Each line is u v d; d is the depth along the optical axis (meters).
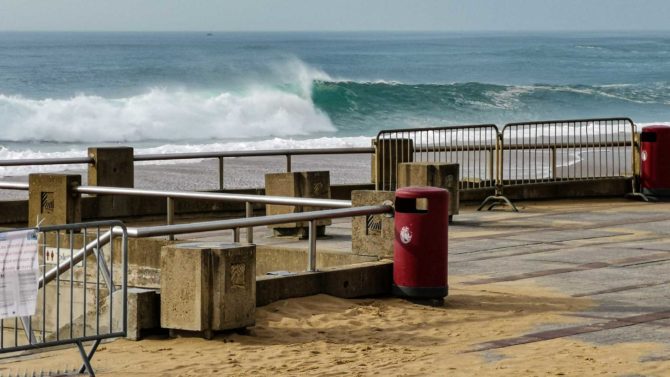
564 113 99.44
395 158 28.28
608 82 139.62
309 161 48.38
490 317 15.07
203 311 13.73
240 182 39.53
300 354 13.01
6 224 24.36
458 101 95.81
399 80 144.00
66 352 13.71
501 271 18.84
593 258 20.20
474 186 29.09
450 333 14.11
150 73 111.81
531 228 24.41
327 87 89.31
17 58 158.38
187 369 12.38
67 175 21.12
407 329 14.34
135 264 20.25
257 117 79.75
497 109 96.56
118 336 12.73
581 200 30.20
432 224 15.80
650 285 17.47
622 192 30.78
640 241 22.39
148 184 38.25
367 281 16.31
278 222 15.19
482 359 12.64
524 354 12.88
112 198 25.14
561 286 17.38
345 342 13.65
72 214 21.14
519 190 29.44
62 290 19.41
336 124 86.06
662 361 12.45
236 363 12.62
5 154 58.22
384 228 17.27
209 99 78.19
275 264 18.97
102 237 14.45
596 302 16.06
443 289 15.88
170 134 73.62
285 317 14.74
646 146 30.02
